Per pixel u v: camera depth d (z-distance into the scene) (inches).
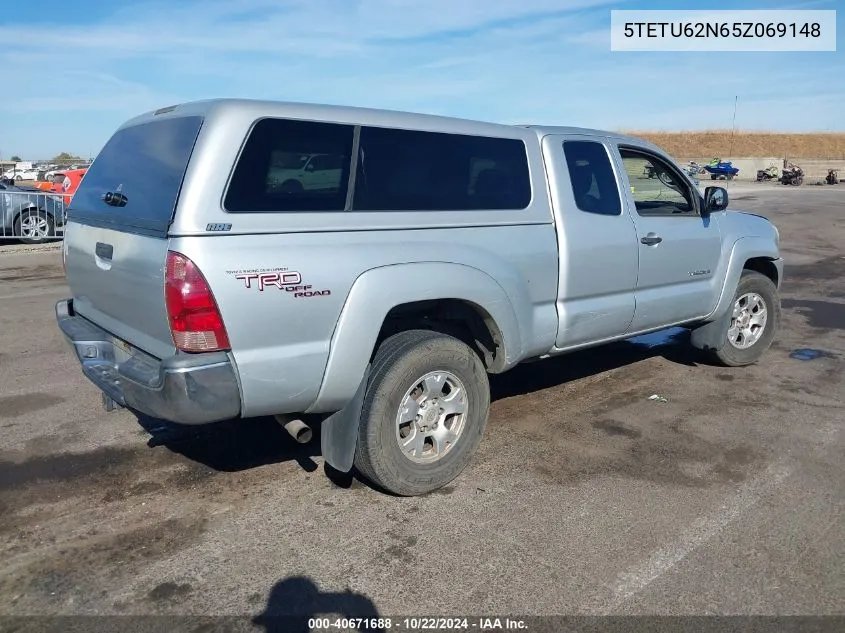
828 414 210.1
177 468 172.9
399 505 155.6
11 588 126.0
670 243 214.7
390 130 153.0
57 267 486.3
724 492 161.2
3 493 160.2
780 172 1878.7
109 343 160.6
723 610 120.3
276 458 178.7
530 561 134.1
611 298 200.2
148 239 133.5
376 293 144.4
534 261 177.2
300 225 136.8
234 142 130.9
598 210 194.7
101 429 196.2
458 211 162.1
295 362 137.6
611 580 128.3
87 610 120.2
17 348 278.4
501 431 196.2
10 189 615.2
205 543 140.3
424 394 157.6
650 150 214.2
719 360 252.2
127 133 163.9
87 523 147.7
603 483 165.5
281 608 120.9
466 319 173.6
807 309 360.2
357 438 151.6
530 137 181.6
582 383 237.8
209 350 129.6
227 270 128.0
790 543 140.3
